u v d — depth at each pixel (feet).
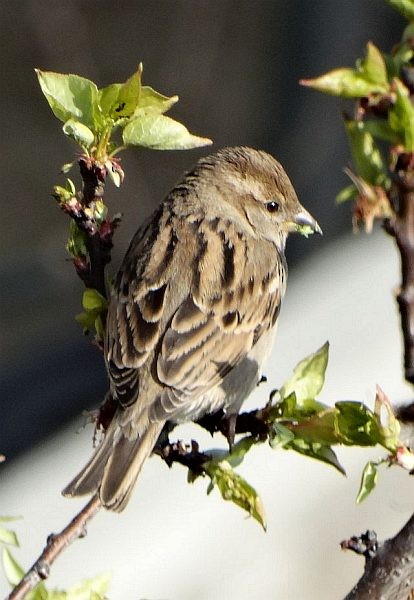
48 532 43.24
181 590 41.96
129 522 42.60
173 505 42.91
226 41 74.23
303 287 46.83
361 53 54.80
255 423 22.03
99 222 23.72
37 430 46.29
